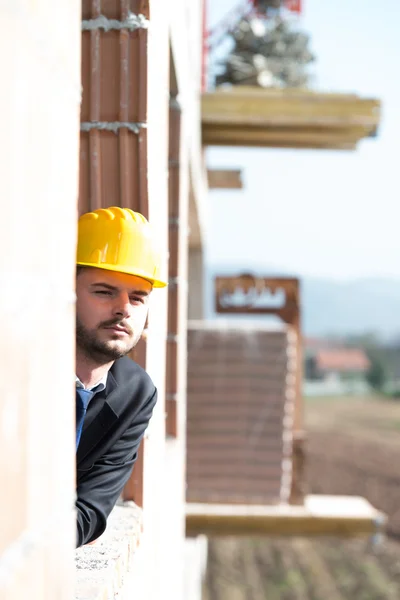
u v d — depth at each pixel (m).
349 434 37.16
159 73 2.38
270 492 6.70
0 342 0.75
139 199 2.15
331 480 25.83
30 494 0.86
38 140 0.86
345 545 18.44
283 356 6.86
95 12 2.09
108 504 1.87
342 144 6.93
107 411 1.85
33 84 0.84
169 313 3.25
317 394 68.19
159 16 2.34
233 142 6.91
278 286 8.41
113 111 2.12
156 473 2.52
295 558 17.25
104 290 1.65
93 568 1.66
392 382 78.88
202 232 9.05
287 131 6.84
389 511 21.91
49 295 0.91
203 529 6.55
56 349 0.94
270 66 7.33
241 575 15.85
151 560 2.42
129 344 1.71
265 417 6.77
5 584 0.79
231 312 8.52
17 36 0.79
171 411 3.33
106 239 1.65
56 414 0.95
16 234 0.79
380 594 14.96
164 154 2.57
